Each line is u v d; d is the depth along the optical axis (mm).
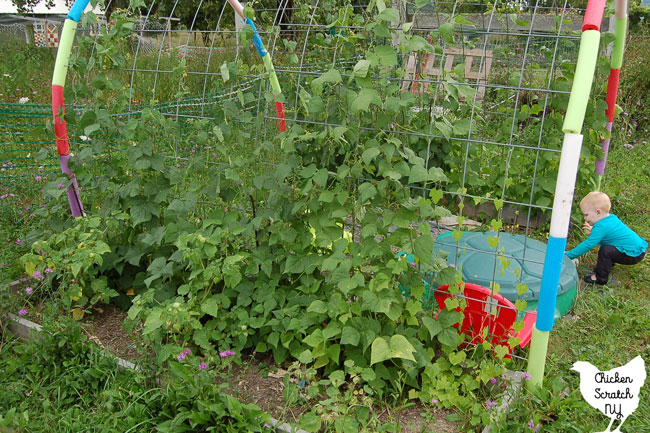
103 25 3477
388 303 2574
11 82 8250
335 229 2844
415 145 4449
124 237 3566
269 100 3008
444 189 5039
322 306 2729
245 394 2717
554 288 2414
